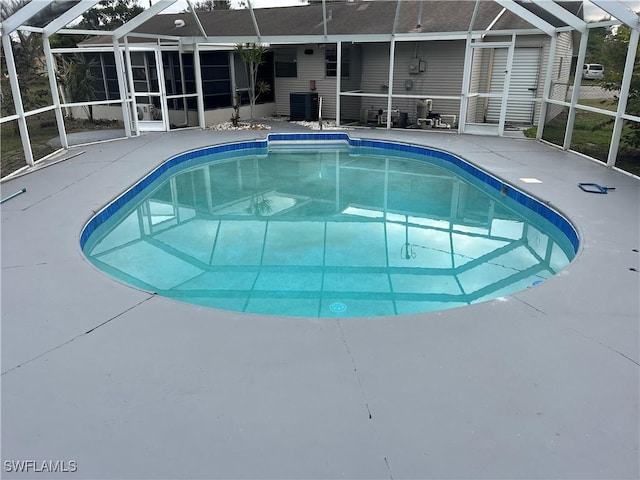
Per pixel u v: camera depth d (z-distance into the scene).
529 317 3.28
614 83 8.55
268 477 2.00
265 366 2.76
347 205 7.51
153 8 10.33
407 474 2.02
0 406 2.43
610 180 7.02
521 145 10.21
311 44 14.57
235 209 7.31
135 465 2.07
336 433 2.24
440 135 11.75
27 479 1.99
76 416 2.36
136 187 7.21
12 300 3.53
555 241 5.70
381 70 13.95
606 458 2.10
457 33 11.22
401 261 5.36
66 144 9.67
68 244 4.63
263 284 4.79
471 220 6.80
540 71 12.28
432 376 2.66
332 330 3.13
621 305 3.43
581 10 9.32
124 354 2.88
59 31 9.20
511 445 2.17
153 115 13.28
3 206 5.89
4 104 8.09
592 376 2.66
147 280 4.86
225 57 13.86
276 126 13.55
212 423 2.31
